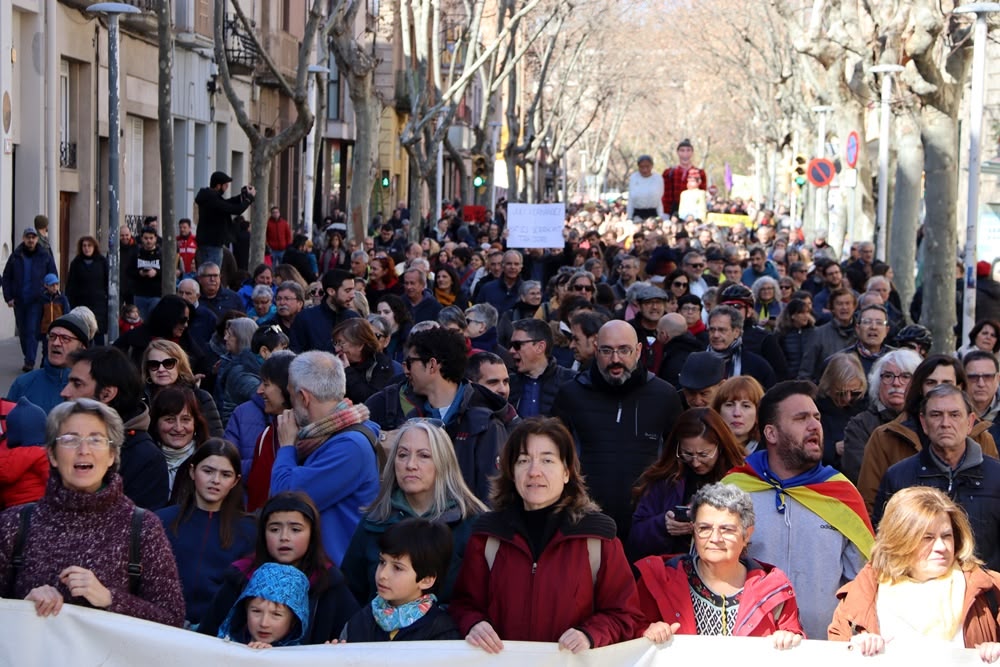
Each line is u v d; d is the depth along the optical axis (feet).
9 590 25.55
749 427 36.27
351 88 124.88
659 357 51.90
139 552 25.82
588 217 197.57
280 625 26.37
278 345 47.85
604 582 25.80
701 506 26.78
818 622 29.48
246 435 37.52
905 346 52.95
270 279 78.54
